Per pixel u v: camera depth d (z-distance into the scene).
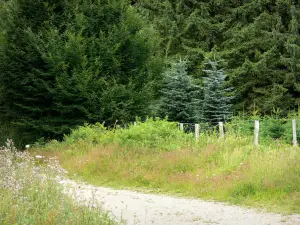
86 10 24.05
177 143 16.02
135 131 17.03
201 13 34.56
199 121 25.33
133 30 25.62
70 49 22.05
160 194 11.56
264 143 15.88
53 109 23.22
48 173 9.11
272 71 31.05
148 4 37.53
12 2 23.67
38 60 22.77
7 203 7.10
